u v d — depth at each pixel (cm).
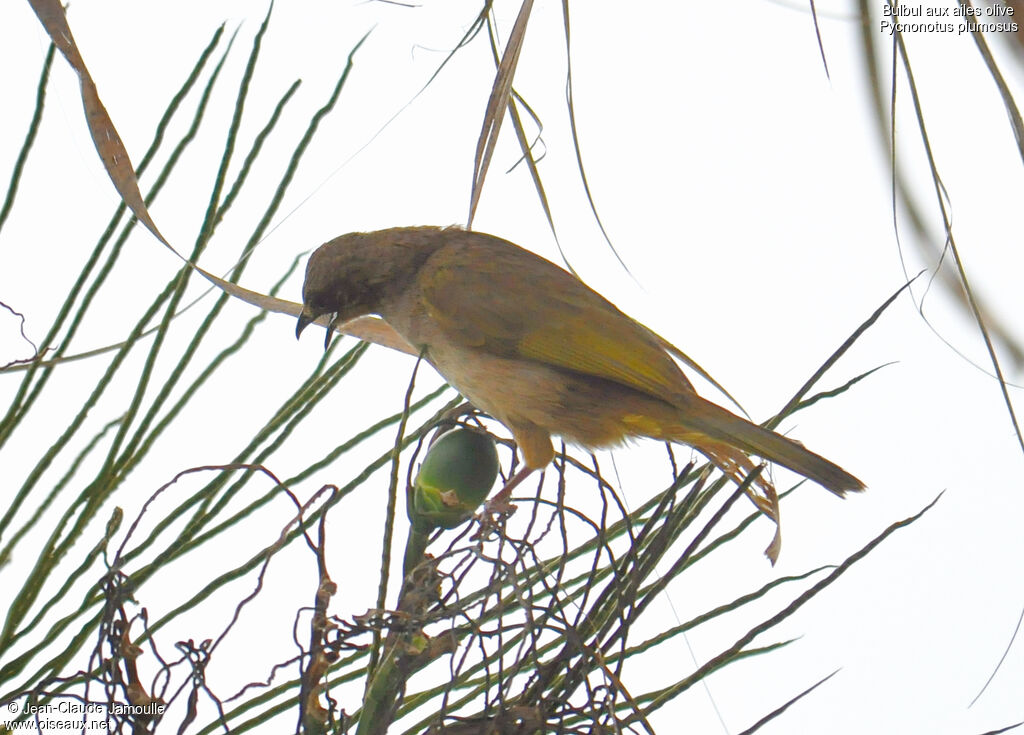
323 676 456
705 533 462
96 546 469
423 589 451
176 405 492
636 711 446
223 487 498
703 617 473
